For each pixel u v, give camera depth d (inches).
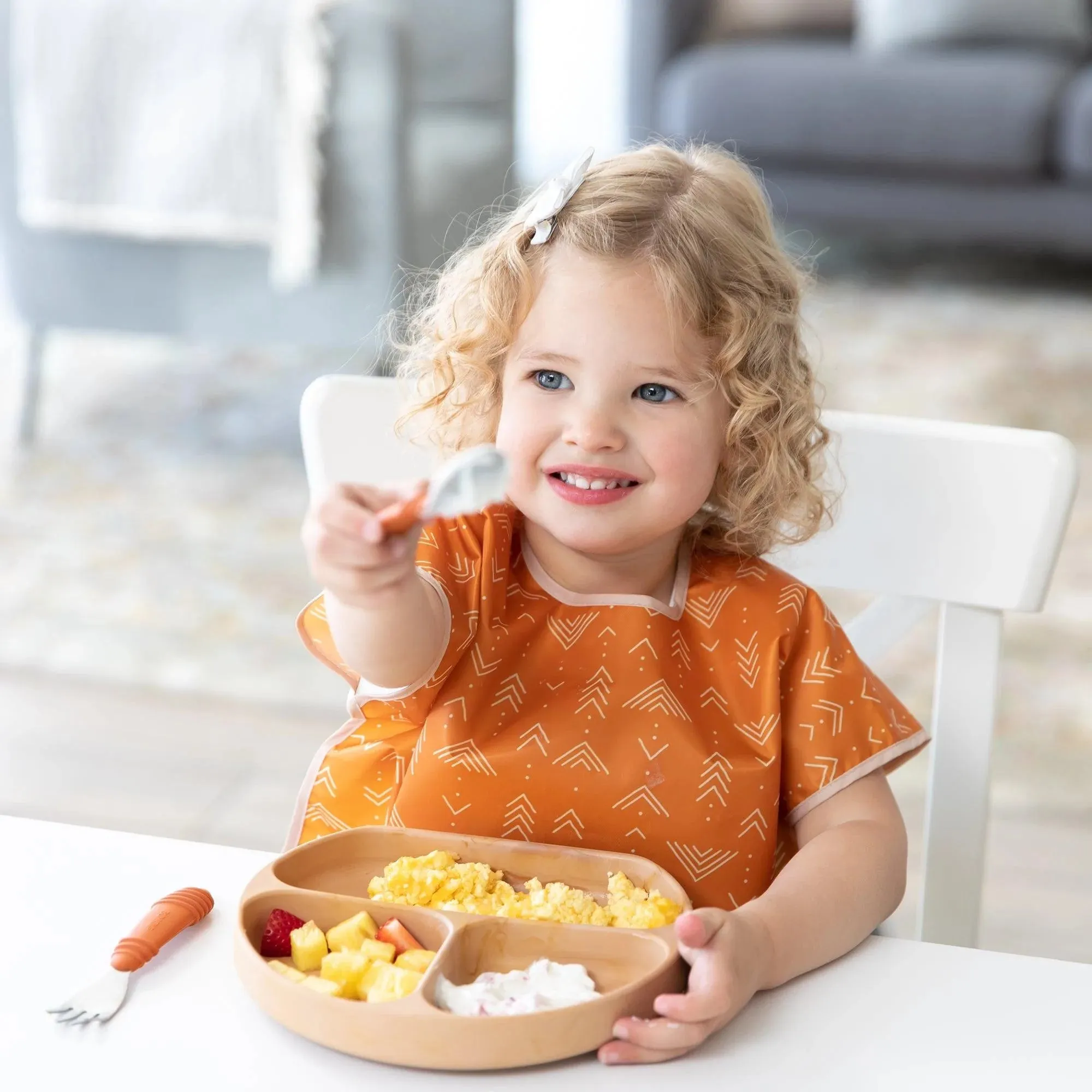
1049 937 64.3
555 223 30.4
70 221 106.5
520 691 30.7
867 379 136.4
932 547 35.0
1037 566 34.3
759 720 31.3
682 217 30.5
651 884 25.9
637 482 30.0
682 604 32.5
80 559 99.3
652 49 168.4
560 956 23.9
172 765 77.5
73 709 82.2
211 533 103.8
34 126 104.9
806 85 158.1
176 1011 22.7
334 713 83.1
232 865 26.9
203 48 101.3
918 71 156.6
